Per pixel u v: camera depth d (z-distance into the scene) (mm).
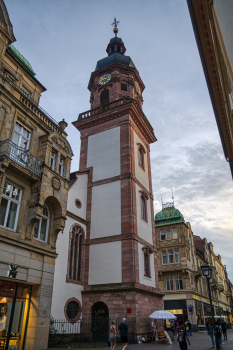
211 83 13531
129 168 29250
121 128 31875
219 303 72188
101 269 25688
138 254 26266
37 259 16016
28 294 15688
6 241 14086
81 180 29969
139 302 23703
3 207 14766
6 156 14375
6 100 15945
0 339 13586
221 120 15906
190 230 51625
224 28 4988
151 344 21203
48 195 17234
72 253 25359
